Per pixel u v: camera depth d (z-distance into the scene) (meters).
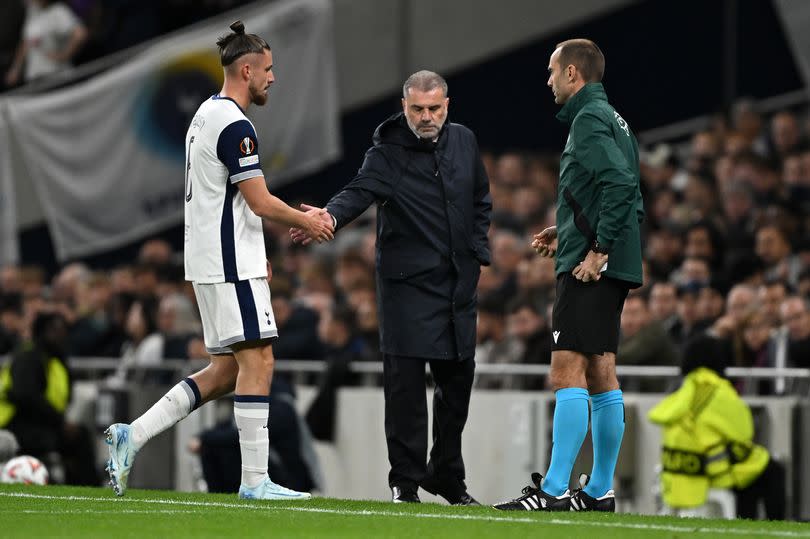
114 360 47.59
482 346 40.62
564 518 20.53
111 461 23.52
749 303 35.69
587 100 22.84
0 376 41.81
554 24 61.34
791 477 31.72
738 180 45.84
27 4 61.59
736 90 59.66
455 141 26.05
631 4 61.03
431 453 26.45
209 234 23.16
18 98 58.38
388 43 60.31
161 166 57.06
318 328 42.97
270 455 35.22
